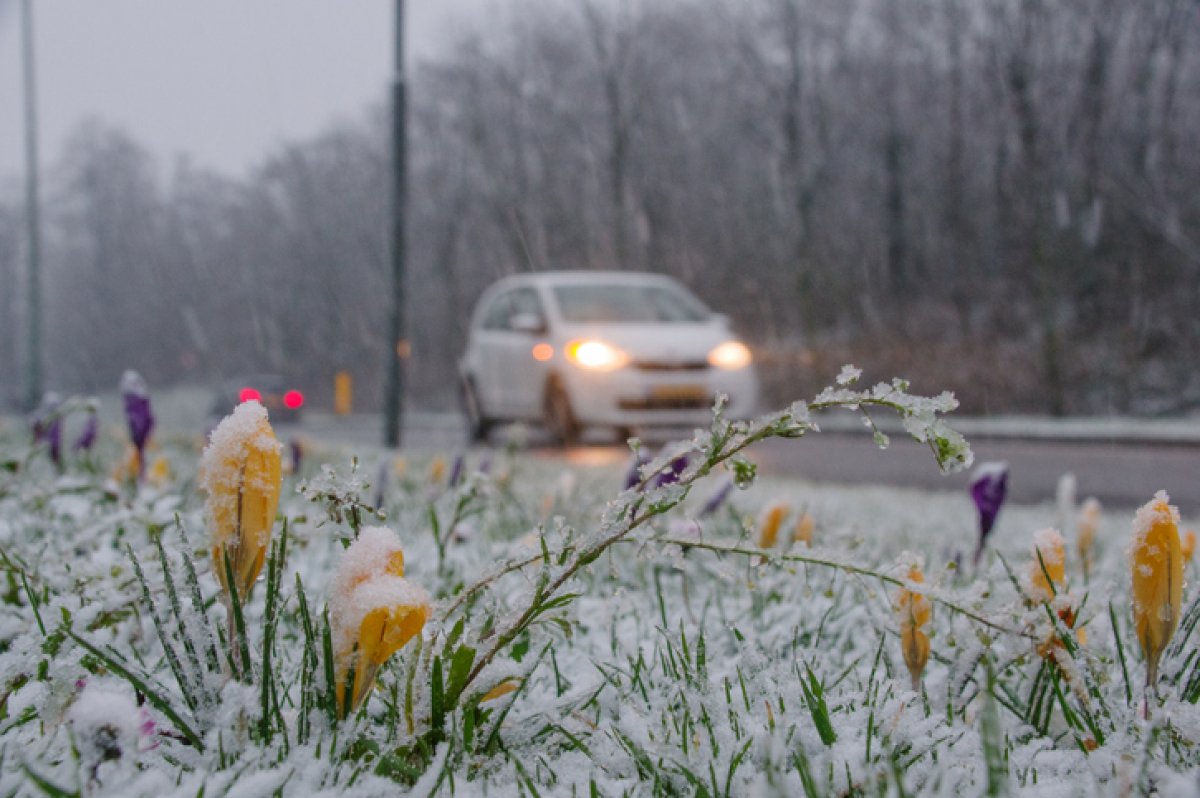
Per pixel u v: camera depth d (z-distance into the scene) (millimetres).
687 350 11117
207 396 41844
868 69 37844
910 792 1134
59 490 2859
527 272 47875
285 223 68438
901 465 11859
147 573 1665
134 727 1036
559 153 47094
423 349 54438
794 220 39531
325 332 65062
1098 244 30641
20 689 1362
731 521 3742
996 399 26016
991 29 31672
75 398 3287
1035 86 31203
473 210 52594
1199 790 814
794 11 36062
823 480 10422
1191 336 26172
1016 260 32719
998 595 1582
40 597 1962
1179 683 1456
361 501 1366
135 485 3355
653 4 41719
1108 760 1221
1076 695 1354
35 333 23125
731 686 1559
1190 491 9203
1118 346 27016
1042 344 27969
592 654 1839
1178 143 30781
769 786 1025
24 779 1031
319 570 2568
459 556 2949
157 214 83938
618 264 41031
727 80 41469
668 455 1260
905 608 1452
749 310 40844
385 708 1362
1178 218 29266
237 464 1179
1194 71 30812
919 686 1472
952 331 31656
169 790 1066
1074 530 4613
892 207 37781
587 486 5473
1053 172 30969
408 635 1126
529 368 12305
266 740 1237
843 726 1327
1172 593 1235
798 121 38250
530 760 1290
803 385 30078
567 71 44719
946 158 37750
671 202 43281
